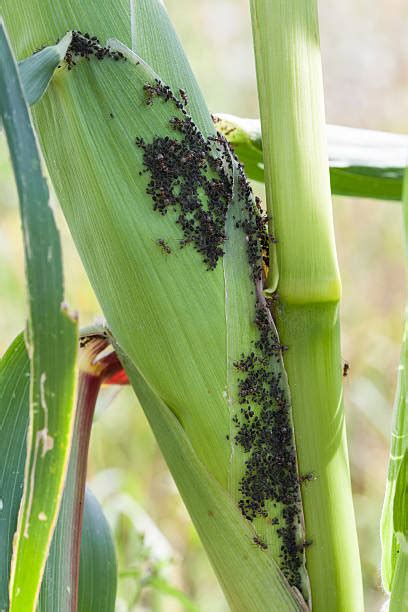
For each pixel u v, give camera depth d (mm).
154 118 665
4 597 656
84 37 663
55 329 588
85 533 732
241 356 666
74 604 682
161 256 664
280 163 660
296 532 671
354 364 1729
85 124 665
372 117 2312
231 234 668
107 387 802
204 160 667
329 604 672
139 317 669
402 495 649
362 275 1904
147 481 1560
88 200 668
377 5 2402
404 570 650
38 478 600
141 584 876
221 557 675
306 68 659
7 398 675
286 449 669
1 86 600
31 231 589
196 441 671
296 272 662
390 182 796
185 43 2334
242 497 670
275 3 657
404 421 656
